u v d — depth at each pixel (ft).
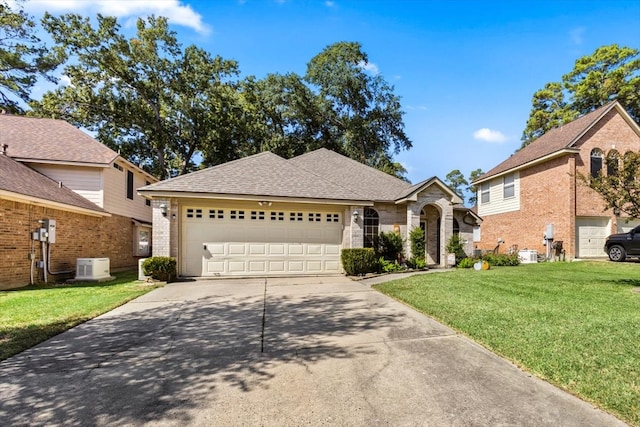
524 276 33.42
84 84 75.56
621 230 52.70
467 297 23.11
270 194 35.35
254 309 21.40
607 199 27.27
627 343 13.69
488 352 13.48
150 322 18.54
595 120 51.67
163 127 85.35
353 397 10.07
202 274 35.45
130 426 8.71
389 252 43.75
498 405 9.47
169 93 84.53
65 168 44.65
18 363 12.80
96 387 10.84
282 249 37.45
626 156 26.61
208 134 86.99
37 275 33.45
